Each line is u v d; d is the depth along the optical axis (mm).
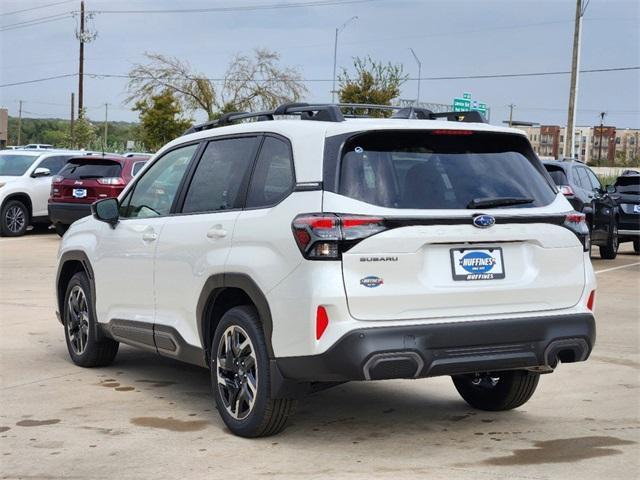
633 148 174875
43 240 19984
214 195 6059
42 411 6254
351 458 5184
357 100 45125
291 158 5422
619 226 19312
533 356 5344
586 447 5434
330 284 4922
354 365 4887
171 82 54844
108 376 7379
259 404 5355
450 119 6105
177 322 6211
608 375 7598
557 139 167125
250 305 5605
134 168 18594
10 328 9555
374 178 5133
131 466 5047
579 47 38656
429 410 6363
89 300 7445
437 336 5035
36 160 21297
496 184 5426
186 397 6684
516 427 5910
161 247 6379
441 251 5160
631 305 11867
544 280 5445
